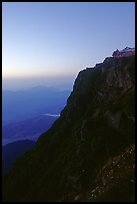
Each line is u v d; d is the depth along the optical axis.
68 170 72.69
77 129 86.00
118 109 74.62
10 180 93.25
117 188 47.78
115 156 65.06
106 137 71.19
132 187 46.03
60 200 67.19
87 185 65.06
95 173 66.00
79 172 69.00
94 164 68.19
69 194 66.88
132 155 58.34
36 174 86.25
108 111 76.44
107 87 86.44
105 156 67.50
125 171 53.19
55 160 84.00
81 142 77.12
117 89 82.81
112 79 86.12
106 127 74.56
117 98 80.06
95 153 69.75
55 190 72.25
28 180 86.94
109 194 47.47
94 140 72.50
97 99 87.94
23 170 92.94
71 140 85.50
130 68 81.81
